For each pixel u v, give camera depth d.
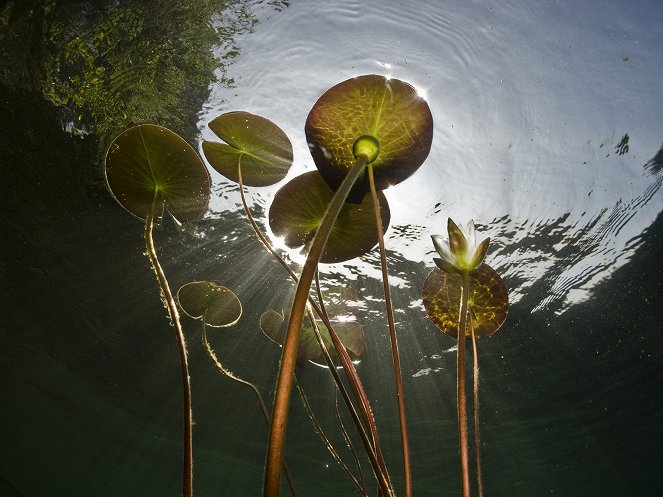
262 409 1.33
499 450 16.39
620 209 6.96
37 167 7.35
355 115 0.96
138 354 12.61
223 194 7.14
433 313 1.18
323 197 1.16
